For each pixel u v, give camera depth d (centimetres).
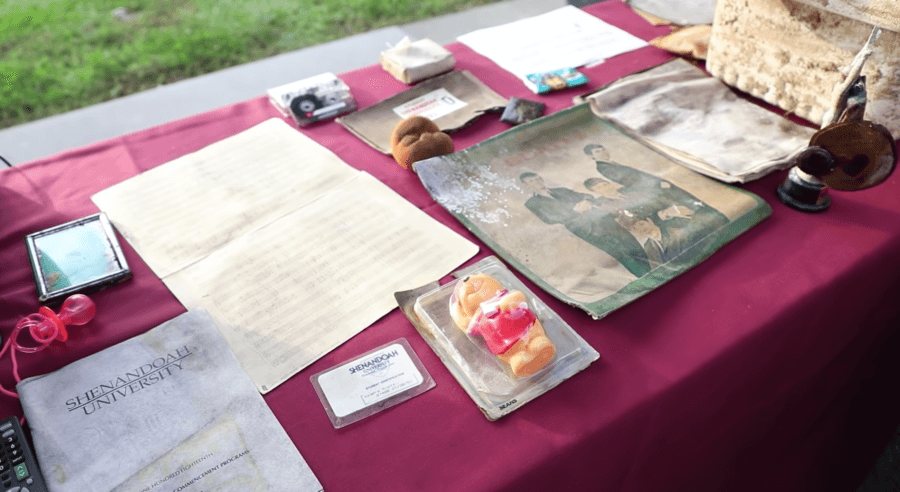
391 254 90
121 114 288
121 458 66
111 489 63
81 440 67
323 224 96
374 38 340
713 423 86
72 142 271
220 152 114
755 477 109
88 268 88
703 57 130
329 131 119
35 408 70
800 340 89
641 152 107
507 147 107
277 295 85
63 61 338
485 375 72
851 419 121
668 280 84
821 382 104
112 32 366
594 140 110
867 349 109
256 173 108
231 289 86
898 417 128
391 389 72
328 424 69
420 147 104
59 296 84
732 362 78
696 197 97
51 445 67
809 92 109
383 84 133
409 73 130
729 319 80
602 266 86
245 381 73
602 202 96
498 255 88
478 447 67
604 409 70
